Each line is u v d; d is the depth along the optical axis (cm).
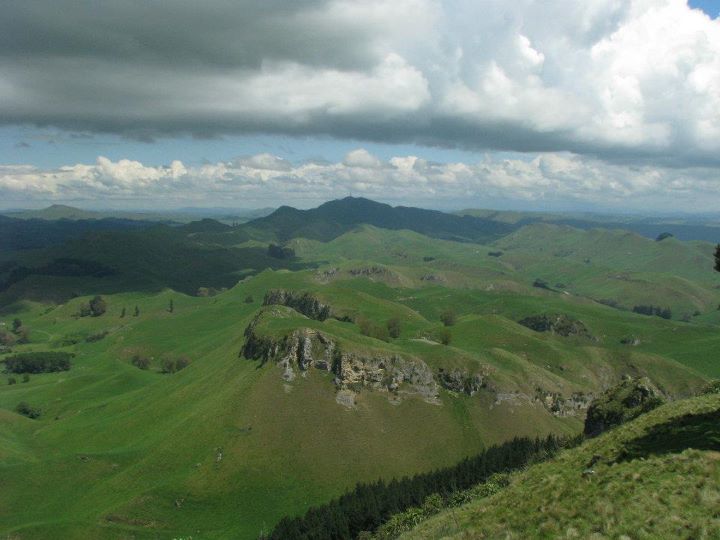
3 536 11481
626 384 11675
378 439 15388
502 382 17650
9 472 14588
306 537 10175
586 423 11731
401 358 17175
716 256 6556
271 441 14762
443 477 11300
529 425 16850
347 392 16138
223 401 16000
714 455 4012
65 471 14762
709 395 7062
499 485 8075
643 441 5156
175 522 12431
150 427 17338
